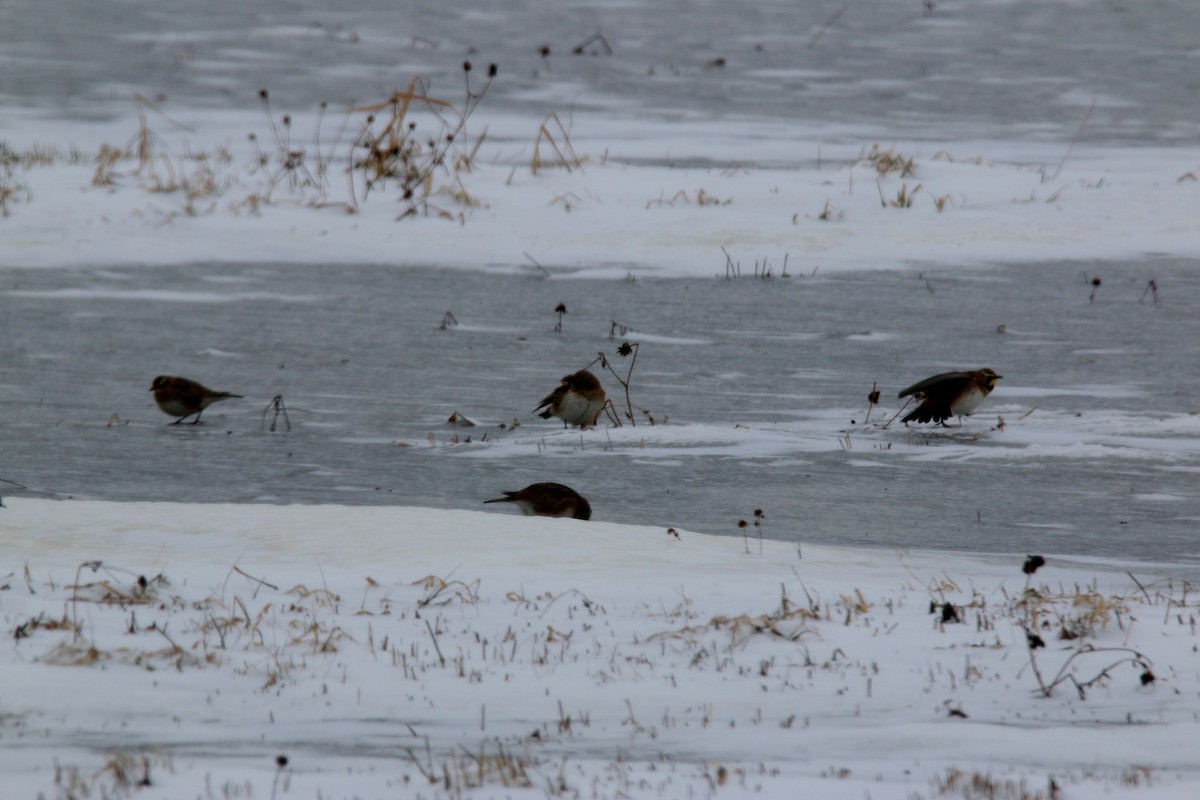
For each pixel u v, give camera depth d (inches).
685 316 1179.3
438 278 1320.1
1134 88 2444.6
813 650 372.2
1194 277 1310.3
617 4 3253.0
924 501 655.8
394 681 336.5
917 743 287.1
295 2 3149.6
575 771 260.4
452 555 491.5
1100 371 986.1
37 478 684.7
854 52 2746.1
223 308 1193.4
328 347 1059.9
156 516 551.8
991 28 2967.5
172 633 376.2
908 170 1647.4
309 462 732.0
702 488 681.6
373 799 238.5
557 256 1396.4
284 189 1588.3
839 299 1238.9
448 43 2787.9
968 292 1261.1
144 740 284.2
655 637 379.9
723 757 275.6
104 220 1456.7
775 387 946.1
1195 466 736.3
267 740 285.9
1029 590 445.1
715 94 2375.7
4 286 1256.8
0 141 1857.8
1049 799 241.0
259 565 475.2
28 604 404.5
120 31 2760.8
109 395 903.7
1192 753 279.9
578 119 2156.7
